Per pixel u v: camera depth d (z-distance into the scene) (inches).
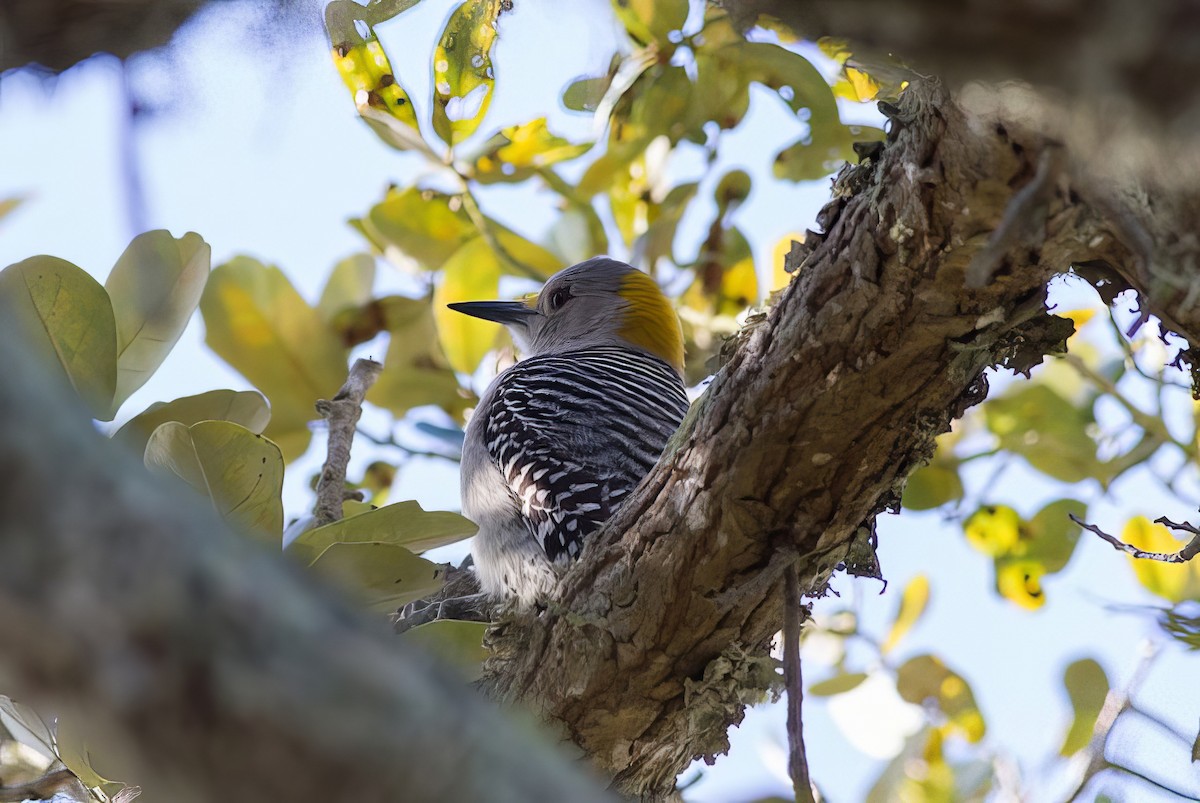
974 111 202.2
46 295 283.4
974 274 226.8
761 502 302.0
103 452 96.0
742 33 160.4
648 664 330.6
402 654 99.3
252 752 92.0
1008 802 421.4
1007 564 476.4
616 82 444.8
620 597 325.1
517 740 101.2
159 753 92.2
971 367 274.8
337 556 287.4
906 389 279.7
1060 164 199.9
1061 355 277.4
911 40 121.3
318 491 412.5
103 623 91.7
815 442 290.8
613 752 352.2
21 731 330.6
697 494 306.5
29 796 323.6
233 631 93.5
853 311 268.8
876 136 443.2
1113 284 258.8
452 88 400.2
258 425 326.0
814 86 430.3
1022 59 116.4
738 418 294.4
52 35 148.0
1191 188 171.5
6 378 91.7
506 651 348.5
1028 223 210.1
